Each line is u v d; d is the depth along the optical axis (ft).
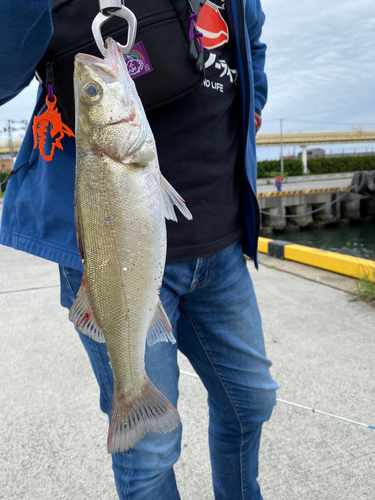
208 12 4.36
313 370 9.48
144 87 3.70
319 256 17.52
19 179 4.46
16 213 4.33
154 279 3.56
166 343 4.34
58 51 3.56
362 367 9.48
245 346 4.96
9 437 7.69
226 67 4.54
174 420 3.64
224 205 4.60
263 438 7.35
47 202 4.07
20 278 18.84
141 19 3.54
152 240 3.49
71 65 3.58
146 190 3.43
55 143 3.94
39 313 14.01
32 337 12.10
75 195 3.42
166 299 4.32
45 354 11.00
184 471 6.72
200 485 6.42
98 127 3.28
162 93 3.77
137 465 4.08
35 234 4.18
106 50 3.27
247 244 5.25
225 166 4.60
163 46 3.60
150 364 4.14
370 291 13.15
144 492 4.12
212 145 4.37
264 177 165.07
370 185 42.50
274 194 82.12
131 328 3.52
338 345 10.60
